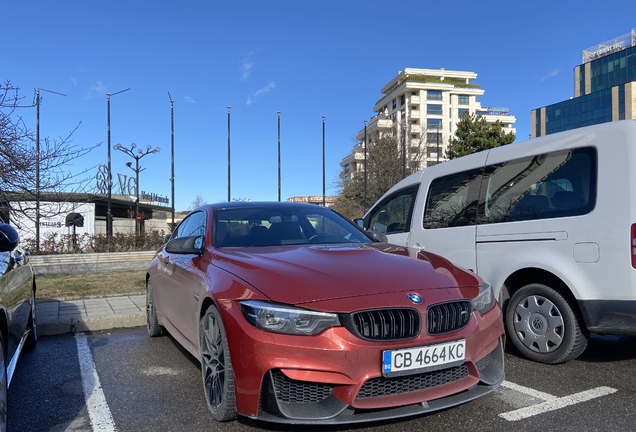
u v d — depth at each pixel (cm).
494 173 486
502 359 324
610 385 376
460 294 302
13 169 873
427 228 553
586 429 298
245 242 406
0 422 261
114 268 1166
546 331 425
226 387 290
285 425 305
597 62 7919
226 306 296
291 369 262
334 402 264
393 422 308
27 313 443
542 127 8450
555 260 412
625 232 370
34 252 1363
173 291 441
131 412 337
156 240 1558
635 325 368
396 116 8688
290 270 308
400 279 301
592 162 400
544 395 355
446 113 8388
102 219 2808
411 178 609
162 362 459
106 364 457
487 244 474
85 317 616
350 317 267
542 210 431
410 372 270
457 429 298
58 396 373
